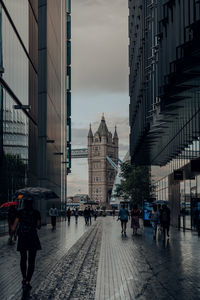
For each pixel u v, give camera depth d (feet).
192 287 33.47
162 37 74.13
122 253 59.21
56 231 121.90
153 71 92.27
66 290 32.27
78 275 39.52
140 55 119.65
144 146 136.56
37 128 149.07
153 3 91.04
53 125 185.26
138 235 102.42
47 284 34.83
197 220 106.32
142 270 42.55
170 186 160.76
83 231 122.42
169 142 127.65
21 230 33.73
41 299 28.96
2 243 73.92
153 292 31.45
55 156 194.59
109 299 28.99
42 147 160.86
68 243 77.25
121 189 228.63
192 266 45.29
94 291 31.89
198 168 83.20
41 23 163.84
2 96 93.45
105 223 204.95
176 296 30.04
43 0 164.25
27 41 125.80
